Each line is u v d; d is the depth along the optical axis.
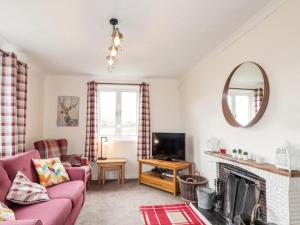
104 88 4.81
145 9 2.00
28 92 3.73
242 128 2.46
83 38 2.64
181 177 3.53
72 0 1.85
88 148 4.50
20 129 3.13
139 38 2.65
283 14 1.87
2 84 2.75
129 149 4.78
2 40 2.69
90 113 4.55
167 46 2.93
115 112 4.84
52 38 2.65
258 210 2.01
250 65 2.28
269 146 2.02
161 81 4.97
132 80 4.86
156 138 4.41
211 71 3.28
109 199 3.37
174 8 1.99
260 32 2.16
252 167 2.02
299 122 1.70
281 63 1.89
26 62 3.60
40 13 2.06
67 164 3.39
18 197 1.95
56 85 4.61
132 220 2.63
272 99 1.99
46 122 4.54
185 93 4.56
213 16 2.14
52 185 2.61
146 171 4.56
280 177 1.71
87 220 2.62
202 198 2.76
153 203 3.20
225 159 2.53
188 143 4.30
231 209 2.43
